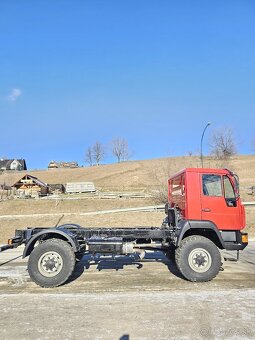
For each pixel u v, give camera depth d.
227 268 10.00
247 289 7.46
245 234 8.73
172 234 8.88
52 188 58.25
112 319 5.66
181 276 8.91
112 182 66.50
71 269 8.00
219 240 8.66
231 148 66.44
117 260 11.19
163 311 6.00
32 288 7.88
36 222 28.92
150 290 7.48
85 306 6.38
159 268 10.02
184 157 73.00
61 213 34.25
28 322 5.58
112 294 7.18
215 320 5.52
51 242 8.12
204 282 8.21
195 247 8.34
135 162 88.00
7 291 7.61
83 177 77.19
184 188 8.87
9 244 8.64
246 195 37.97
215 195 8.77
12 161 121.38
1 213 36.53
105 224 27.33
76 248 8.30
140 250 8.99
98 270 9.80
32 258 8.04
